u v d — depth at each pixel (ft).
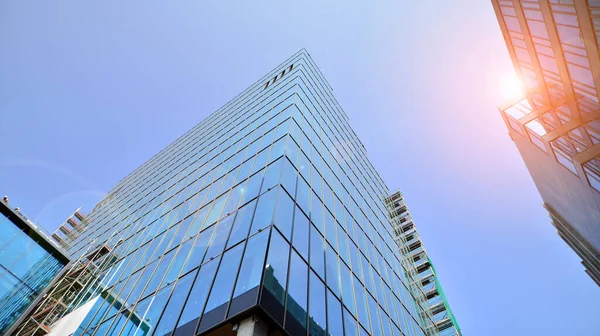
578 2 72.23
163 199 94.38
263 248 39.75
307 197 59.77
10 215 66.39
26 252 64.80
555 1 80.94
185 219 67.97
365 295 59.67
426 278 132.05
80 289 66.03
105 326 48.42
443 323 113.19
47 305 61.98
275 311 33.78
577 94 96.22
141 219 92.38
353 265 62.69
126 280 59.67
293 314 36.42
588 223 136.56
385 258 87.81
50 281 65.46
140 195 121.60
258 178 60.18
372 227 92.84
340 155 101.86
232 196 61.31
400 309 74.84
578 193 124.77
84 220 155.43
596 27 71.26
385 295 70.44
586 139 100.48
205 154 105.50
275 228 43.34
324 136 95.45
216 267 43.57
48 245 69.72
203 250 50.75
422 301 97.96
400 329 66.44
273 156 64.80
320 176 73.26
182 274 48.39
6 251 61.21
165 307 43.29
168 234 67.41
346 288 53.62
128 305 50.26
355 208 86.43
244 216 50.93
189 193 82.02
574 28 79.36
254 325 31.04
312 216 57.11
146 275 56.54
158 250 63.31
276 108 94.53
